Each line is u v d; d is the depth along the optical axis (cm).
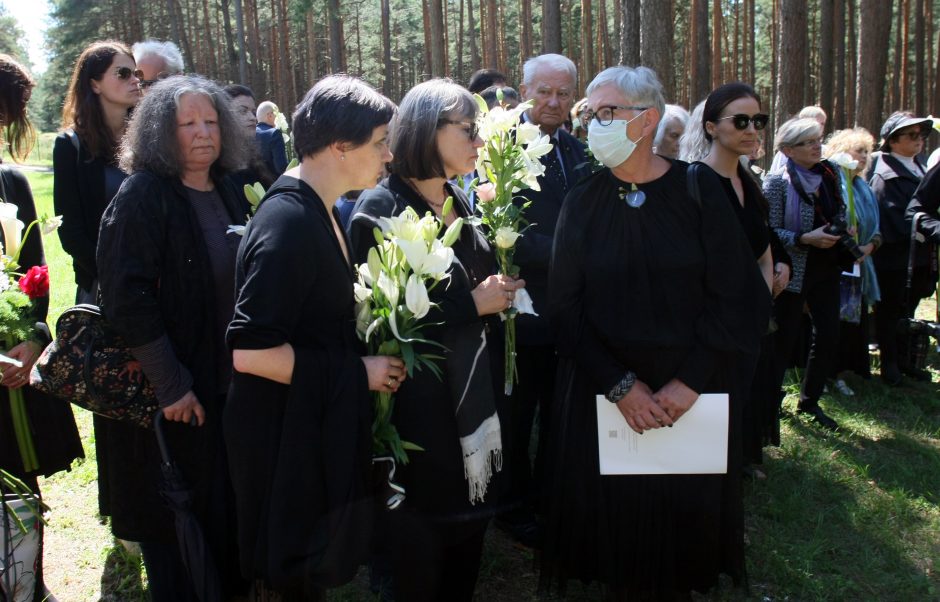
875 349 632
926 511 369
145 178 225
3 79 279
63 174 281
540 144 248
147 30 3450
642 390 238
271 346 183
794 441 445
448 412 225
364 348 219
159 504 240
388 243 208
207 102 236
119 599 288
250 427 191
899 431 464
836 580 309
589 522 253
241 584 251
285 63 2752
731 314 237
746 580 258
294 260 184
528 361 325
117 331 220
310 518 188
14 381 254
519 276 322
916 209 518
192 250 230
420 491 226
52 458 271
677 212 237
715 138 330
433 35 2173
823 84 1645
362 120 195
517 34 3588
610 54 2592
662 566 249
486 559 321
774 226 440
